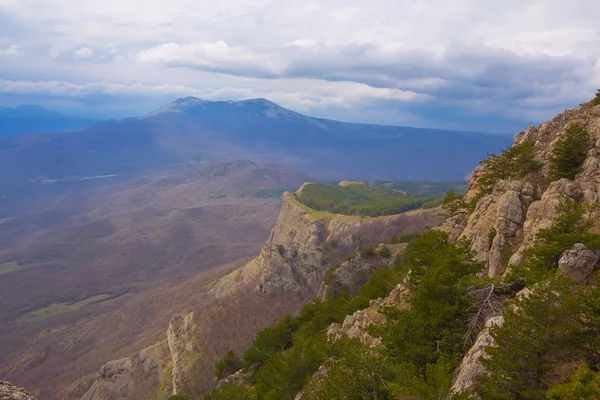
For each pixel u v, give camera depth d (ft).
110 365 449.89
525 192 160.25
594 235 102.99
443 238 162.61
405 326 113.19
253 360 234.79
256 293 570.05
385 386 94.53
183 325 477.77
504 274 128.36
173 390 380.99
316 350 145.79
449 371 95.25
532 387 74.54
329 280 403.34
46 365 577.43
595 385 62.75
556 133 187.73
